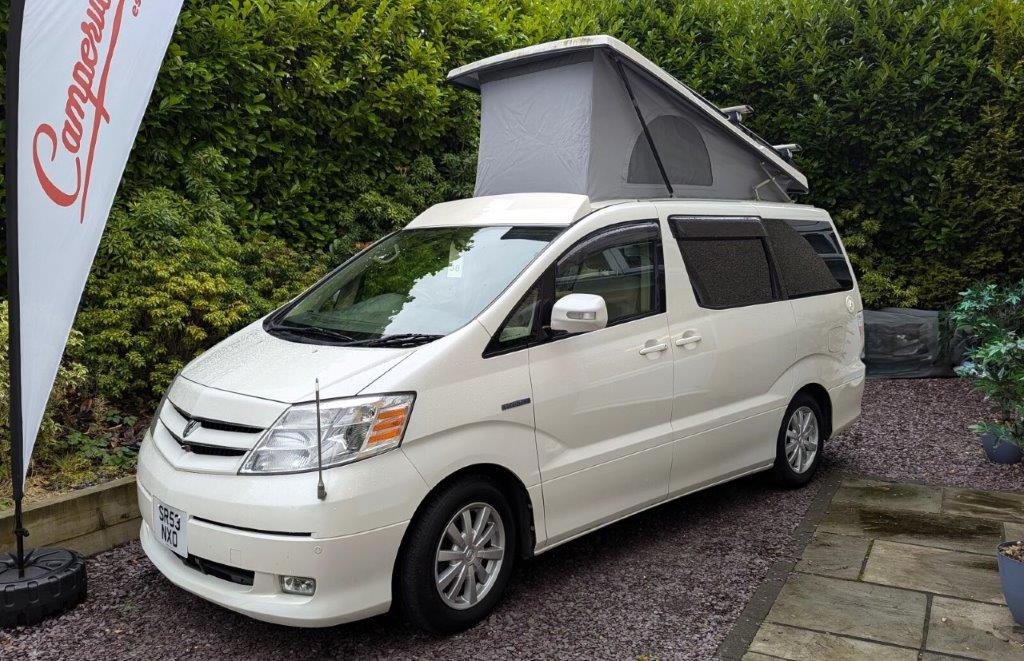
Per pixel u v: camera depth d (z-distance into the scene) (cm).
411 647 354
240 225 646
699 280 473
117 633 364
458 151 811
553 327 381
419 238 466
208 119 631
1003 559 364
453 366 356
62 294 359
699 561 438
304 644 357
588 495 406
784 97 902
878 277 875
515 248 417
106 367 523
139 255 539
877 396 784
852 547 454
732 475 495
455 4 766
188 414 365
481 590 371
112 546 445
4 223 539
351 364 354
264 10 646
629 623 373
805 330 536
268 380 357
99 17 356
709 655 346
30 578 368
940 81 858
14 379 356
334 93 693
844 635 361
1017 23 836
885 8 870
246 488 324
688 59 912
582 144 484
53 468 471
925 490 546
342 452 324
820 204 923
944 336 835
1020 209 841
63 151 353
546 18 872
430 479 340
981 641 354
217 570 338
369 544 324
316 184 701
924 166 868
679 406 451
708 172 544
